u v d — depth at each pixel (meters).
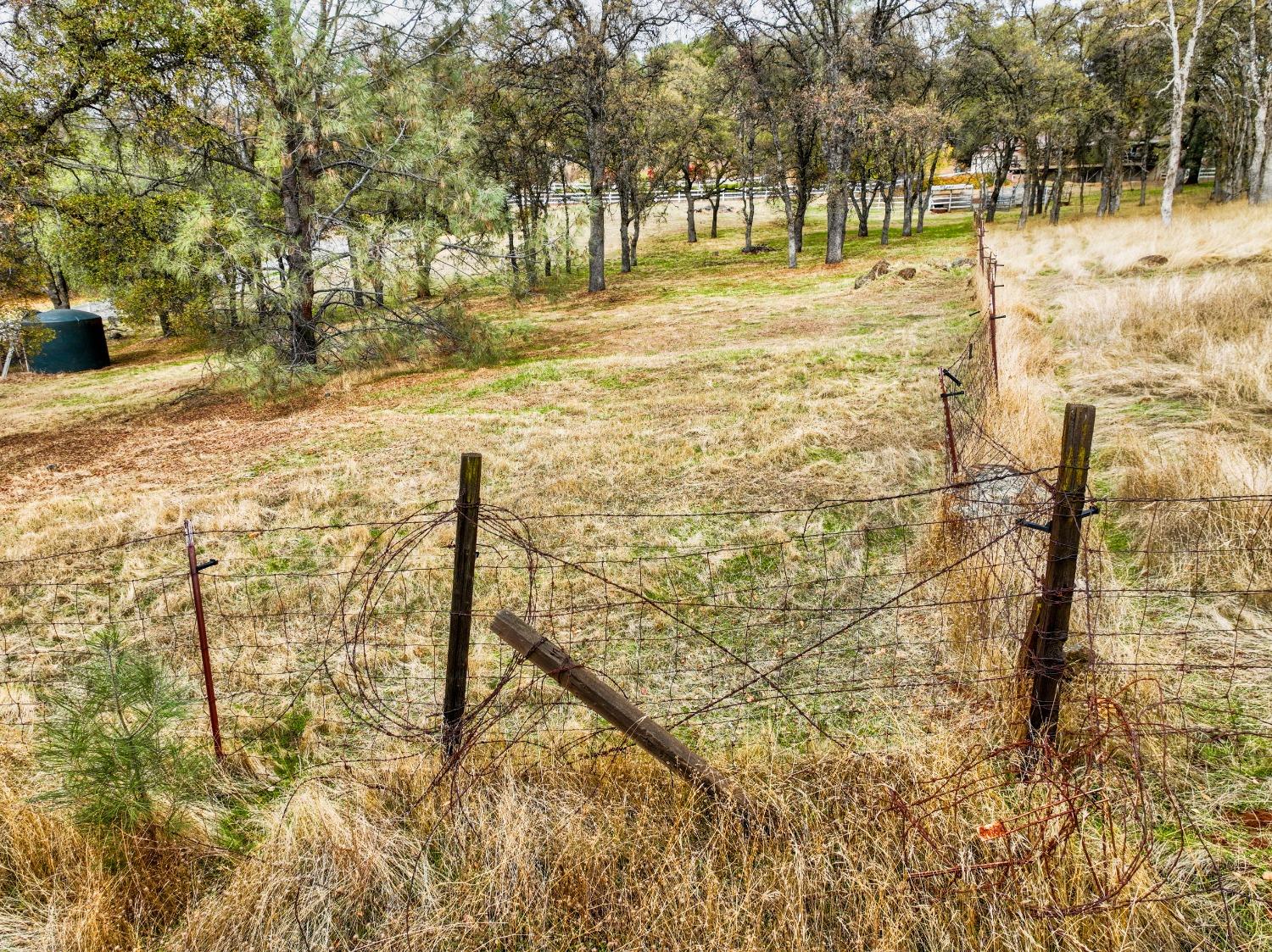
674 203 50.72
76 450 12.09
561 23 26.59
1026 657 3.10
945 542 5.07
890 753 3.19
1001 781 2.96
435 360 16.66
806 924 2.49
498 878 2.75
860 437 8.03
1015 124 33.09
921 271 21.86
